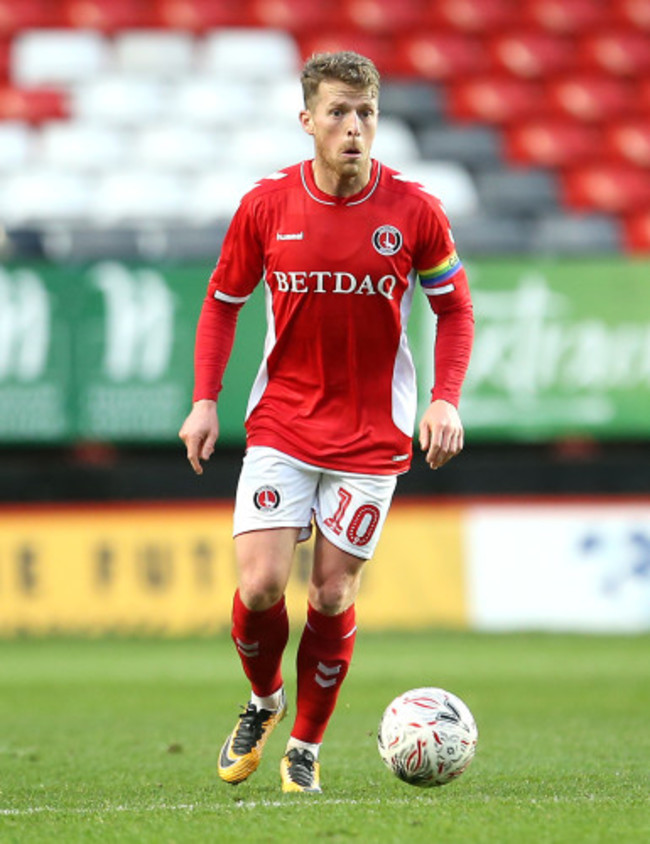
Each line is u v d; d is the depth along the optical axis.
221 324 19.12
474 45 78.69
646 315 53.56
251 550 18.25
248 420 18.89
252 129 71.06
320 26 78.88
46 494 50.53
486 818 15.31
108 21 77.88
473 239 65.12
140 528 50.53
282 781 19.11
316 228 18.05
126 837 14.45
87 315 51.22
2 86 73.12
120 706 33.06
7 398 50.97
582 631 50.78
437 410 18.50
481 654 44.03
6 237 59.44
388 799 17.39
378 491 18.47
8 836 14.68
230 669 40.97
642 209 70.06
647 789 18.67
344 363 18.34
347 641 19.00
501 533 51.44
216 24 78.56
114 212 65.50
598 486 53.16
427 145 72.94
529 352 53.12
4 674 40.00
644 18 80.81
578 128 74.62
